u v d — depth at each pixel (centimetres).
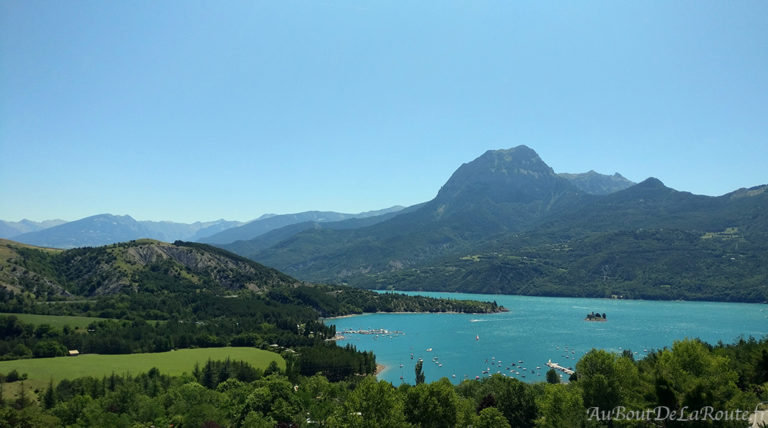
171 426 14475
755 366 12181
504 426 11162
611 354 11981
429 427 11388
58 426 13325
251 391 16712
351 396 10994
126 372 19950
